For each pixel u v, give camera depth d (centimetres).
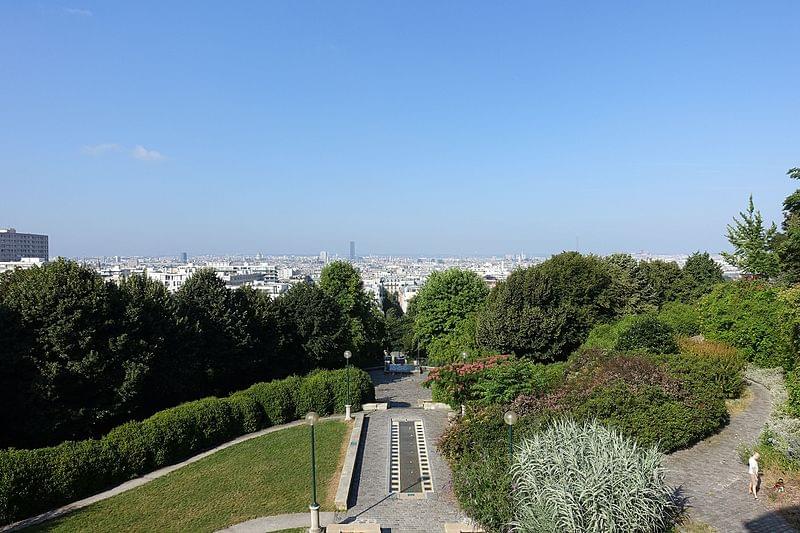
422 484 2270
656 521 1501
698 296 6391
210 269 4619
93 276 3350
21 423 2878
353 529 1788
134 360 3284
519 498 1589
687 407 2288
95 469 2319
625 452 1519
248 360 4525
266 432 3188
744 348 3428
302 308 5303
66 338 3000
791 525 1603
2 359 2798
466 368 3127
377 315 7944
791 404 2333
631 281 6388
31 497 2102
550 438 1647
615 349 3225
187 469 2553
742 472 2002
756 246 3888
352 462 2466
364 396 3800
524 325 4341
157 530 1894
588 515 1381
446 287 6341
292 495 2166
